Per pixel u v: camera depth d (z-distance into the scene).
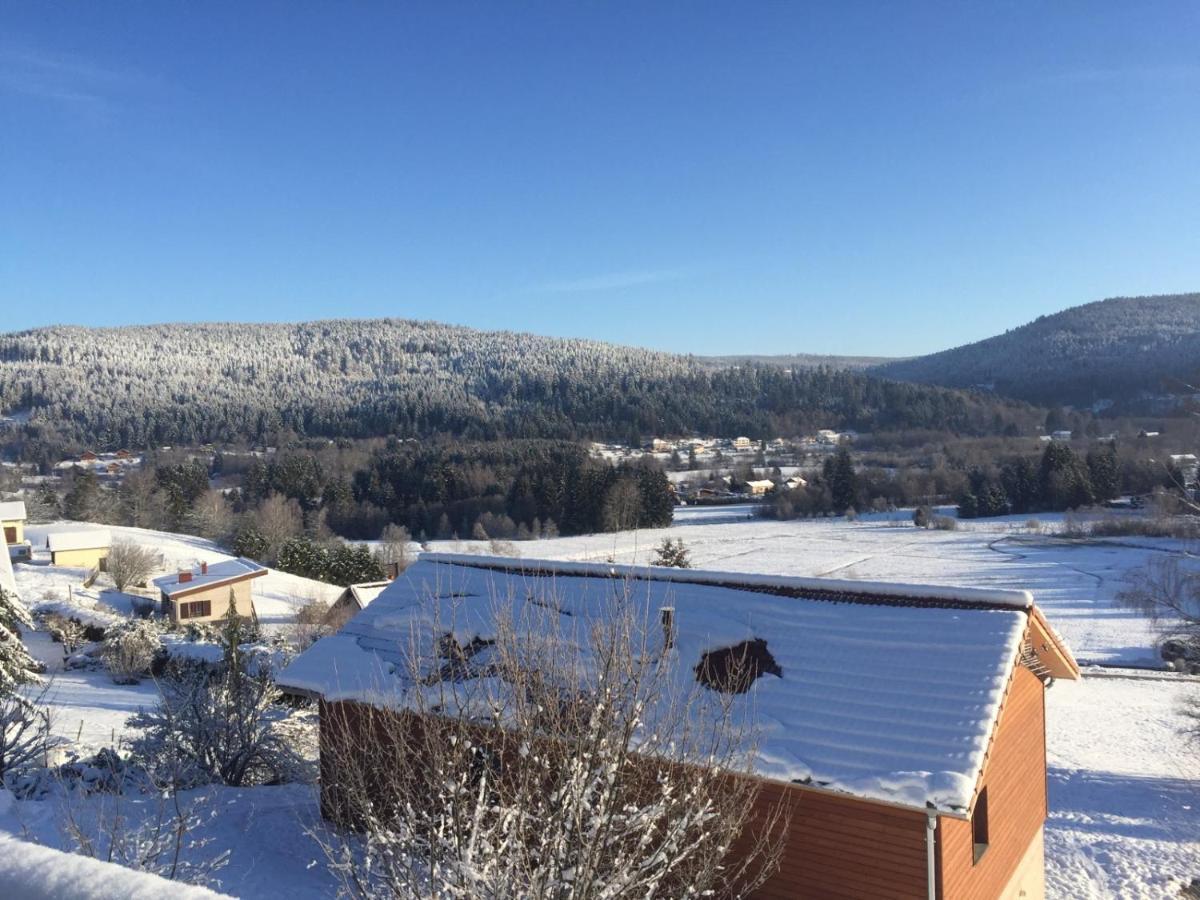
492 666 8.89
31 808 11.48
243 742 15.61
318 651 13.66
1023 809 12.98
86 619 38.50
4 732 14.39
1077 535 74.94
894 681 10.52
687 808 6.84
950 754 9.34
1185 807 21.12
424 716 7.23
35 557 59.91
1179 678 35.81
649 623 12.12
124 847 7.92
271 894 10.18
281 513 77.19
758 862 10.18
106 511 88.12
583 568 14.49
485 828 6.26
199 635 37.25
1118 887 16.58
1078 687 34.78
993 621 11.02
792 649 11.51
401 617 13.80
